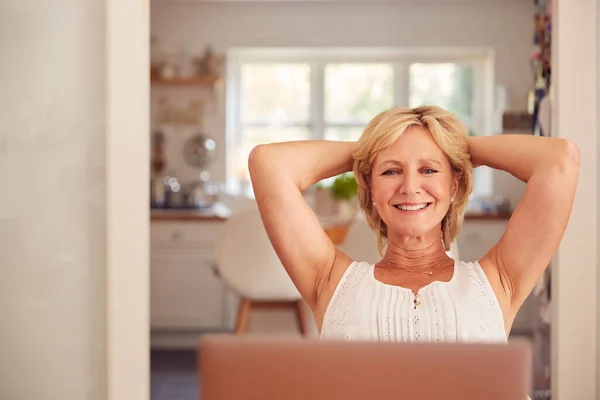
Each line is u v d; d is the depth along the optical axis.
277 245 1.57
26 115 2.34
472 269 1.54
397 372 1.17
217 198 5.75
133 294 2.33
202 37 5.79
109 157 2.31
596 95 2.33
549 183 1.47
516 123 4.97
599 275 2.34
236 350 1.18
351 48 5.78
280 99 6.04
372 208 1.61
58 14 2.33
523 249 1.50
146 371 2.34
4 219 2.35
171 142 5.86
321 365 1.18
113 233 2.32
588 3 2.32
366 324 1.49
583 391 2.35
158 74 5.71
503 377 1.16
